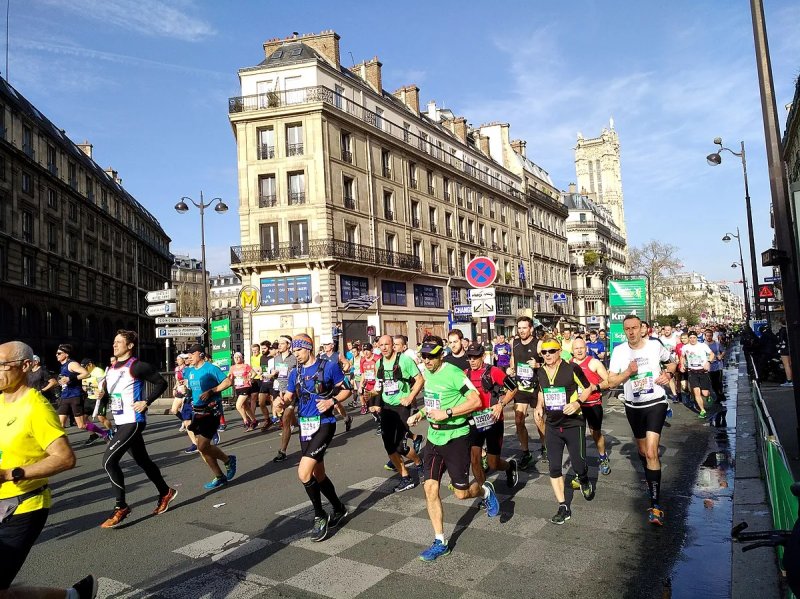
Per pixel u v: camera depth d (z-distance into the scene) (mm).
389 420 6988
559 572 4348
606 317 77438
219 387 7355
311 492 5184
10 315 37500
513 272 53562
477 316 11594
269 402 14062
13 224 38188
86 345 49375
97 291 53250
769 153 7840
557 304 62844
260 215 31875
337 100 33688
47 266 42719
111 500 6973
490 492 5430
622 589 4031
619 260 94250
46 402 3381
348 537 5238
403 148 38406
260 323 31688
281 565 4617
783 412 11078
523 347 7980
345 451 9672
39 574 4578
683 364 13398
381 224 35812
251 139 32250
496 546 4914
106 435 12141
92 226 52938
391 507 6176
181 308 74438
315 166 31547
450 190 44594
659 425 5668
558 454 5645
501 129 58469
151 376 6035
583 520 5551
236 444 11281
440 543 4684
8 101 38062
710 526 5234
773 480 4484
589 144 118000
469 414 4941
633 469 7609
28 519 3234
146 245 69750
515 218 55500
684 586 4023
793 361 7301
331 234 31484
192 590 4191
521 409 7879
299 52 34406
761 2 8000
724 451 8539
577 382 5703
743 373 23750
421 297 39344
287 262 30984
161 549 5086
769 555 4441
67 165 47812
